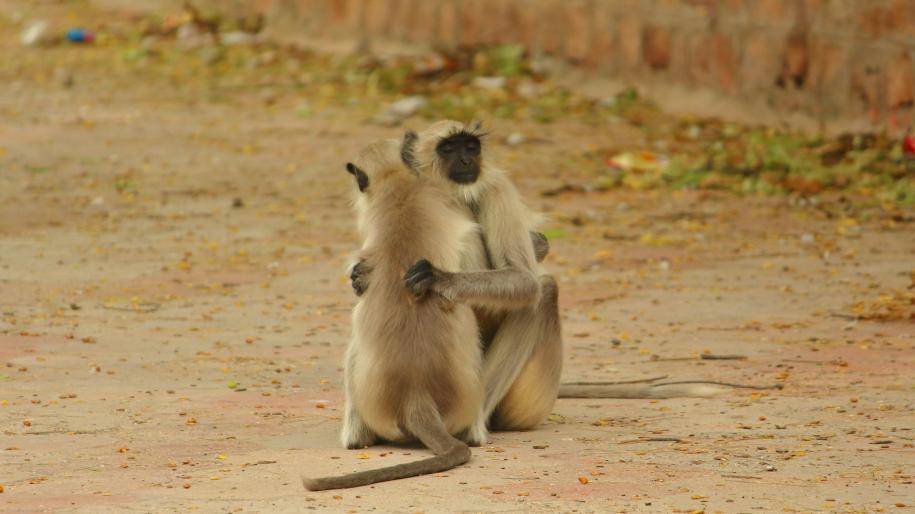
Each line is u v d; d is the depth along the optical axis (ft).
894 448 27.84
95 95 98.02
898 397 32.91
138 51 113.60
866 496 24.00
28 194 67.31
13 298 46.98
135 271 52.06
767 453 27.55
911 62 76.38
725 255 54.80
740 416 31.40
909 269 51.19
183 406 32.68
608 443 28.86
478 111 90.48
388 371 27.71
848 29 80.59
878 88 78.69
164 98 96.99
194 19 122.21
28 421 30.73
